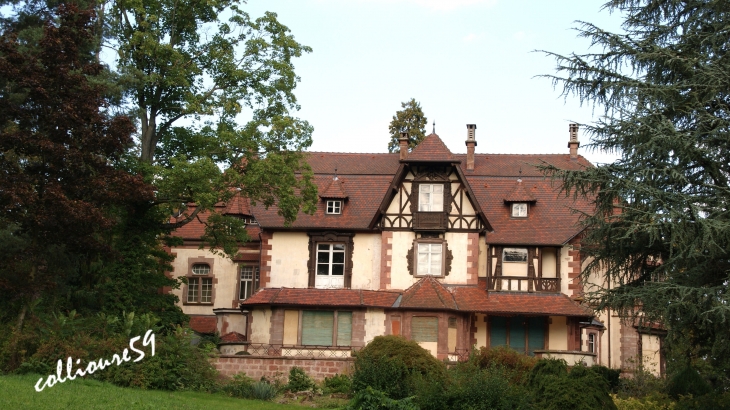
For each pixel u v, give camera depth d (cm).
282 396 2533
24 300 2522
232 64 3250
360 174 4012
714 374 2959
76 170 2558
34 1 3212
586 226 2355
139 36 3109
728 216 2078
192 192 3070
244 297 4069
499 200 3878
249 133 3186
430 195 3712
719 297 1995
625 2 2419
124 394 2097
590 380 2114
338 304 3500
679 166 2150
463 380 2291
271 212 3822
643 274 2353
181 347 2502
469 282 3628
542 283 3616
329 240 3756
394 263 3678
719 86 2150
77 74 2605
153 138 3331
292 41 3325
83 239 2542
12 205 2403
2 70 2491
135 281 3125
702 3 2322
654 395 2633
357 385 2355
